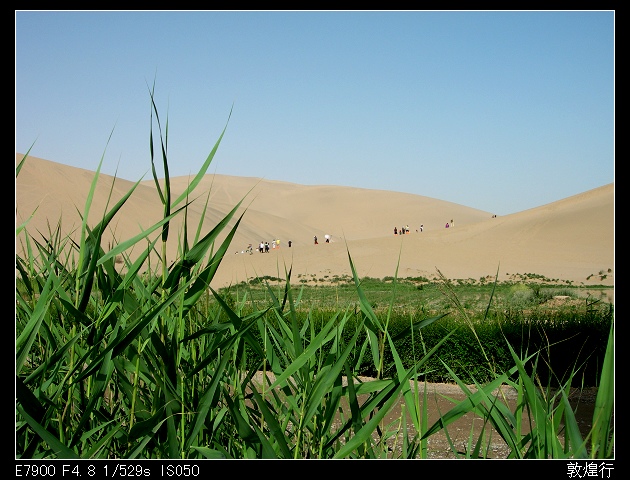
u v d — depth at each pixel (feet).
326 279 153.07
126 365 9.36
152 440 9.19
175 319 9.60
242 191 618.44
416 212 598.34
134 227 225.56
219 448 9.23
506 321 35.01
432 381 37.14
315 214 596.70
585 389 33.04
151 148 8.61
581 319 36.55
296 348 9.93
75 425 10.06
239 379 10.95
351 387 8.63
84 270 9.51
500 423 9.32
